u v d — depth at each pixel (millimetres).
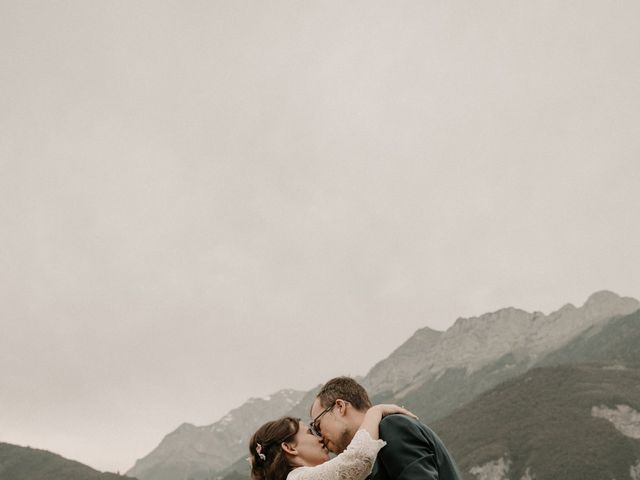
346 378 4820
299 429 4719
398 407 4551
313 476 4086
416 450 4059
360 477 4023
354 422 4551
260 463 4656
